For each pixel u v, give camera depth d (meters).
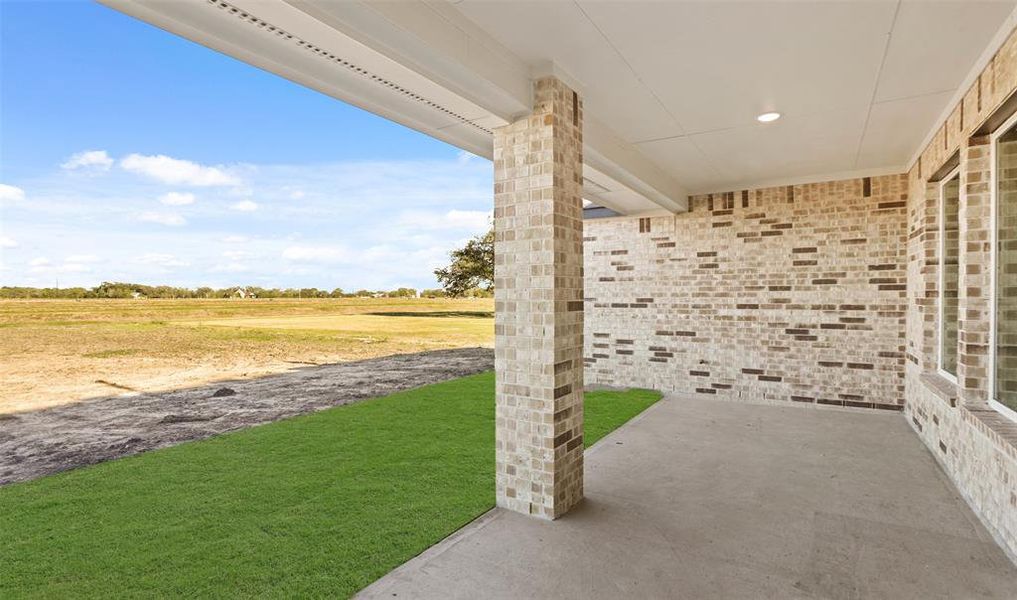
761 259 6.50
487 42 2.71
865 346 5.92
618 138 4.60
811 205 6.19
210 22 2.12
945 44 2.80
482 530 2.88
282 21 2.11
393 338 12.75
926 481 3.65
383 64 2.51
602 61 3.03
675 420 5.52
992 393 3.18
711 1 2.38
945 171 4.34
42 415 6.02
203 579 2.32
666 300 7.13
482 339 13.57
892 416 5.67
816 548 2.66
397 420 5.64
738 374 6.63
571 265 3.18
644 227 7.29
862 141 4.71
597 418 5.59
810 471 3.88
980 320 3.25
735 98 3.63
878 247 5.84
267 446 4.62
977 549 2.64
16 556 2.56
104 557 2.54
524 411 3.12
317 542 2.71
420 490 3.49
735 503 3.27
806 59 3.00
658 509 3.18
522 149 3.13
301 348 10.59
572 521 3.00
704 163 5.52
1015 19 2.49
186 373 8.47
